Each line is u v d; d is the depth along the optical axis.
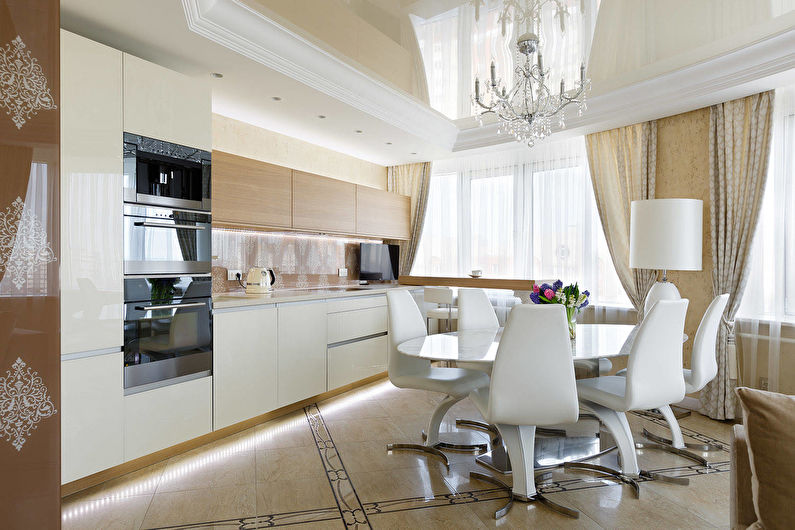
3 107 1.07
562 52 3.15
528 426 2.34
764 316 3.46
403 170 5.96
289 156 4.57
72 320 2.19
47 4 1.14
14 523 1.08
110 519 2.07
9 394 1.07
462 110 4.34
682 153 3.96
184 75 2.84
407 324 3.18
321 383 3.85
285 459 2.76
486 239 5.35
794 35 2.88
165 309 2.64
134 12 2.30
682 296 3.95
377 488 2.40
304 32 2.88
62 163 2.15
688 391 2.81
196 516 2.11
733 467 1.36
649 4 2.61
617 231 4.35
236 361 3.10
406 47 3.06
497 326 3.68
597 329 3.29
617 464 2.69
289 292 4.08
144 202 2.53
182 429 2.75
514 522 2.07
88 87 2.25
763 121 3.42
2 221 1.06
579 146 4.65
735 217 3.57
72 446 2.20
